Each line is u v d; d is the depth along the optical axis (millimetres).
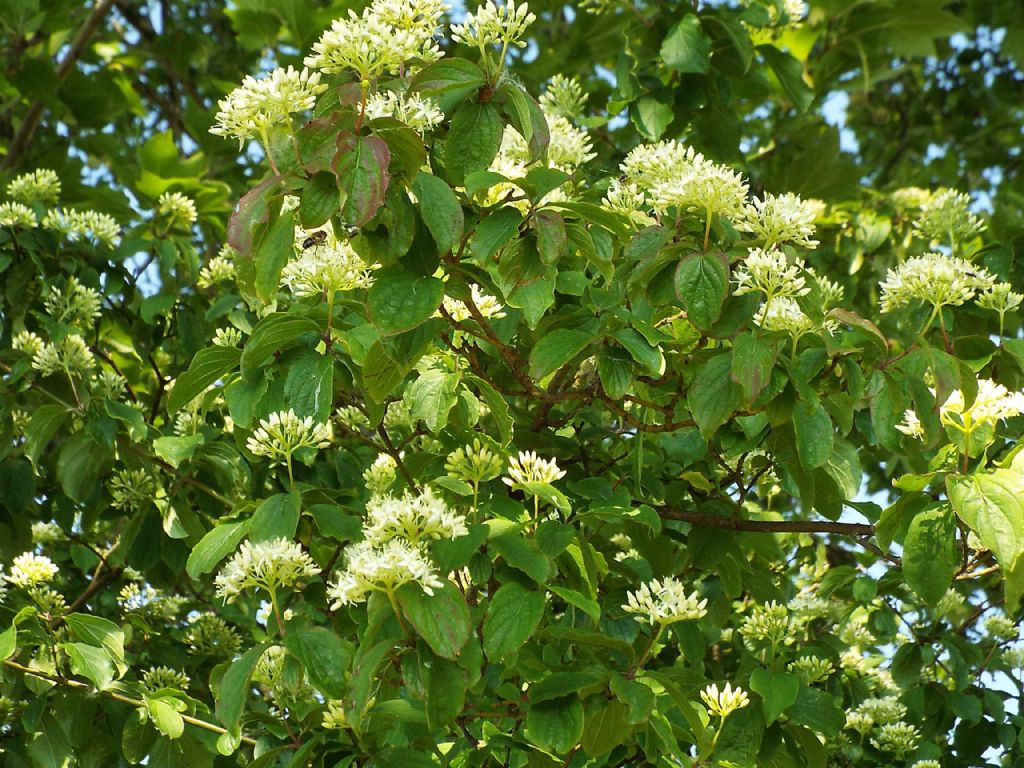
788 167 6238
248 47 7023
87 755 4398
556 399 3312
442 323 2795
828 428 2980
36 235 5004
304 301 3297
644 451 4012
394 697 3227
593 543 4312
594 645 3098
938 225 4910
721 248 2928
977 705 4625
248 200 2514
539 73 6855
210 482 4703
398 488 3504
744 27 5281
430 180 2588
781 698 3270
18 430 5020
